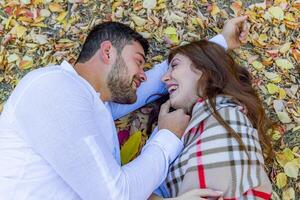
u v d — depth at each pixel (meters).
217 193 1.61
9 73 2.18
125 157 1.96
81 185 1.41
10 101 1.48
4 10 2.27
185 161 1.70
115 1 2.29
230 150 1.64
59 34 2.24
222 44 2.08
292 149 2.04
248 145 1.66
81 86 1.53
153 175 1.56
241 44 2.20
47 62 2.19
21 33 2.23
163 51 2.22
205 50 1.83
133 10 2.28
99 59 1.71
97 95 1.62
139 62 1.78
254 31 2.27
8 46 2.21
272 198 1.94
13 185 1.45
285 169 1.99
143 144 2.06
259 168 1.65
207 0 2.32
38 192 1.46
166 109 1.84
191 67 1.82
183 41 2.24
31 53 2.20
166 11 2.28
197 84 1.79
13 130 1.45
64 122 1.39
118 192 1.44
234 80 1.80
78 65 1.75
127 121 2.11
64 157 1.39
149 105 2.09
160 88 2.02
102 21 2.26
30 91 1.43
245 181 1.62
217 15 2.29
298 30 2.27
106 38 1.72
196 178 1.65
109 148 1.59
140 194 1.50
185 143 1.74
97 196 1.42
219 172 1.63
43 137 1.39
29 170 1.45
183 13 2.28
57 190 1.48
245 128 1.69
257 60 2.22
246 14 2.30
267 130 1.94
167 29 2.25
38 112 1.40
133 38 1.76
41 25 2.25
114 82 1.72
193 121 1.73
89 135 1.42
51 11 2.28
